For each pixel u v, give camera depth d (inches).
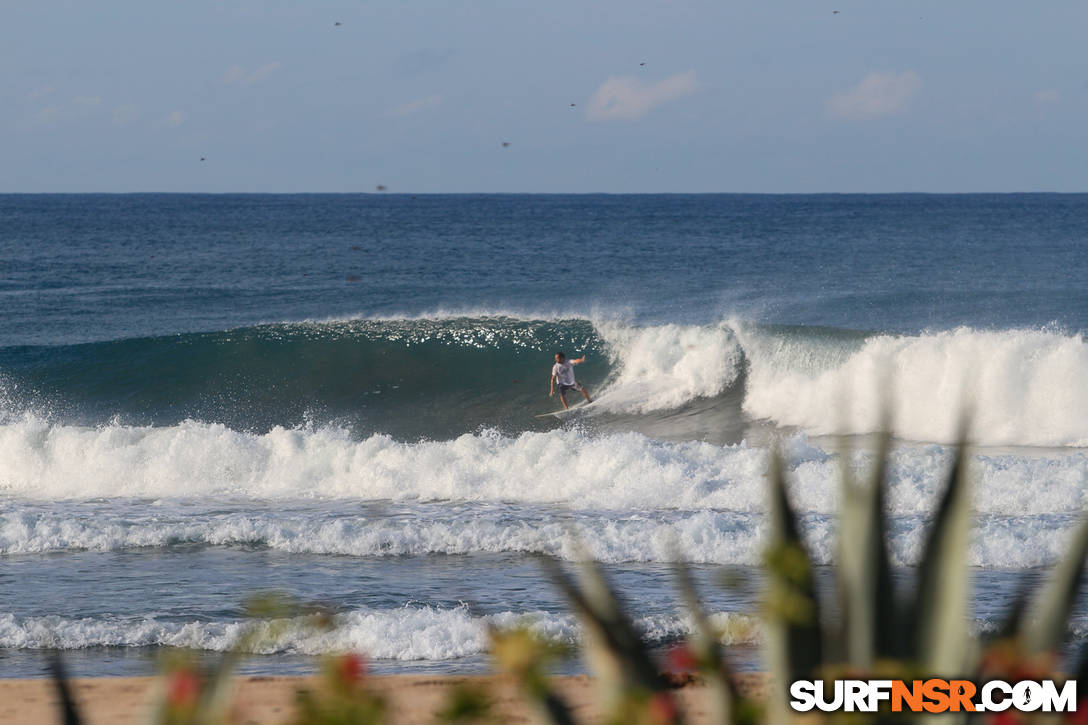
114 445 2586.1
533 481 2304.4
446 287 7145.7
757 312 5644.7
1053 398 3100.4
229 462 2477.9
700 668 365.4
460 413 3720.5
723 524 1879.9
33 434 2593.5
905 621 361.4
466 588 1632.6
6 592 1632.6
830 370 3516.2
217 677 398.0
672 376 3767.2
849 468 372.8
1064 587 346.9
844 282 7066.9
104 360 4087.1
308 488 2374.5
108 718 1066.7
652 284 7249.0
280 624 1202.0
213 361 4060.0
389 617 1451.8
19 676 1290.6
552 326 4121.6
